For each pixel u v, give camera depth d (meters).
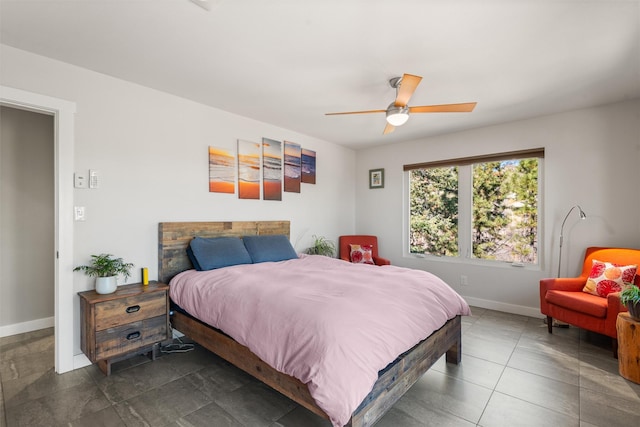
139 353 2.62
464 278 4.25
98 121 2.57
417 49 2.19
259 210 3.87
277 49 2.21
